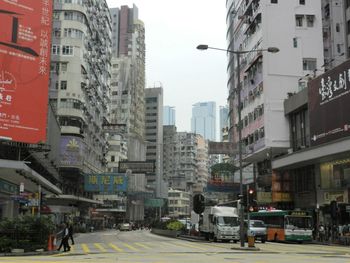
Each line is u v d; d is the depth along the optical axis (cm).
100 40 9106
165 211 14050
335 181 4450
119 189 7550
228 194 8262
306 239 3950
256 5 6109
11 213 4012
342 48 6397
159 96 16262
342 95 4084
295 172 5331
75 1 7394
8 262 1680
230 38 8044
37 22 3931
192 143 15188
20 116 3688
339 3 6556
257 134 5906
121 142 12731
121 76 13950
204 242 3841
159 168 14362
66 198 6975
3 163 3084
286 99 5556
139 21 16438
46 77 3909
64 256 2191
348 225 3884
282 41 5812
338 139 4053
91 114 8250
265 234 4031
